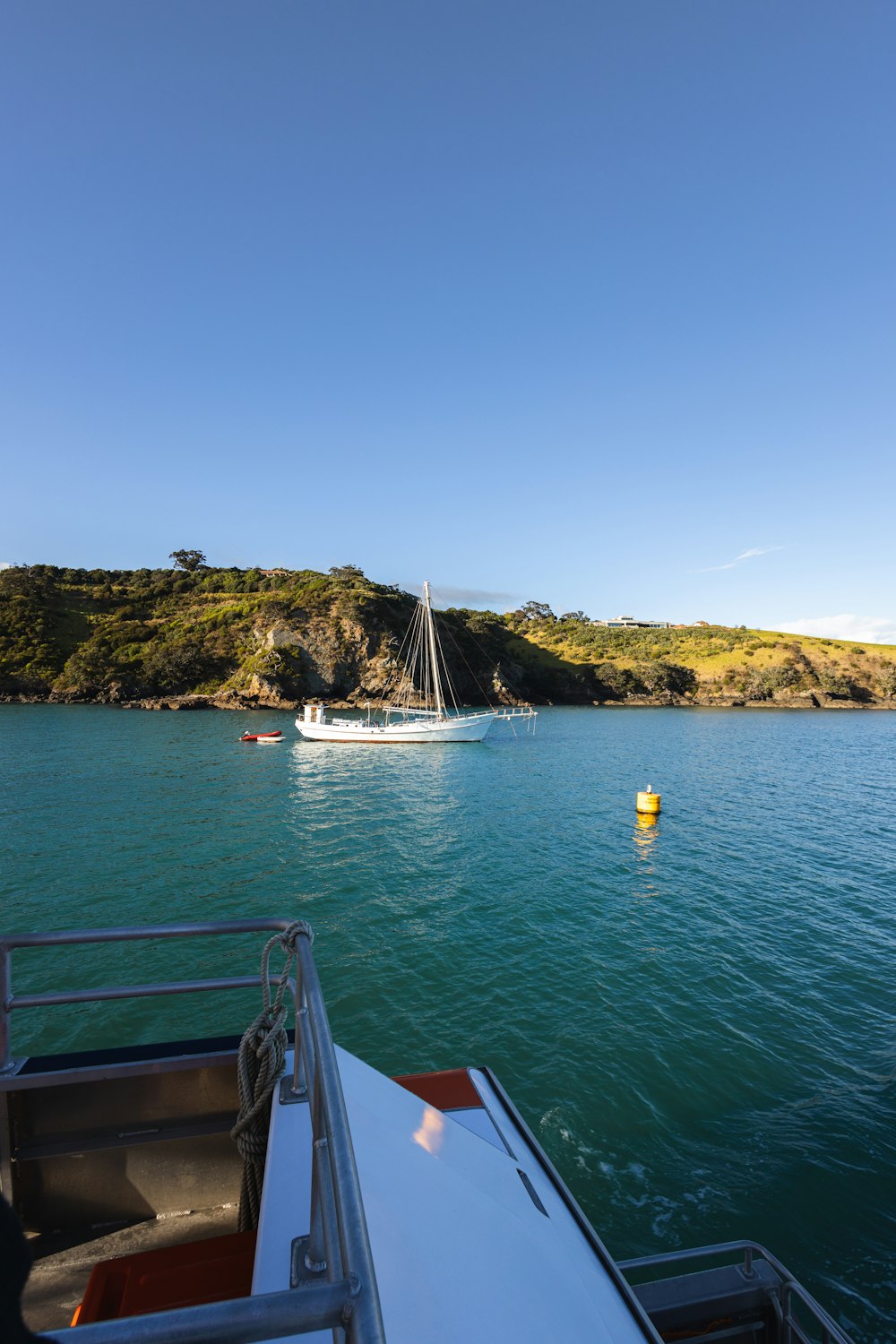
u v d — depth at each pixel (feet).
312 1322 3.59
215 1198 11.05
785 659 510.58
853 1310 20.92
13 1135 10.62
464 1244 7.80
